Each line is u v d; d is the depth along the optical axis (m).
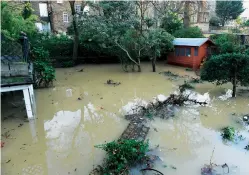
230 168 4.45
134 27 13.84
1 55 6.17
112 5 14.52
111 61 18.11
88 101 8.81
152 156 4.86
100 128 6.46
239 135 5.79
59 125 6.68
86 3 16.23
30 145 5.52
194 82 11.05
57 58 16.89
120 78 12.58
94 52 17.62
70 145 5.52
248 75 8.11
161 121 6.71
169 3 21.78
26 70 6.53
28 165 4.73
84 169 4.56
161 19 18.27
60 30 26.78
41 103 8.54
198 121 6.71
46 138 5.88
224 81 8.84
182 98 8.07
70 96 9.41
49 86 10.91
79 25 15.77
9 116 7.19
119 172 4.18
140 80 12.02
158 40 13.67
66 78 12.76
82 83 11.57
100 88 10.62
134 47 13.45
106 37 13.34
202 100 8.44
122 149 4.56
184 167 4.52
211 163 4.60
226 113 7.24
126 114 7.38
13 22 7.61
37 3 25.17
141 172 4.33
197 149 5.20
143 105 8.10
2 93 9.15
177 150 5.17
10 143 5.59
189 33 17.64
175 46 15.62
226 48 13.14
